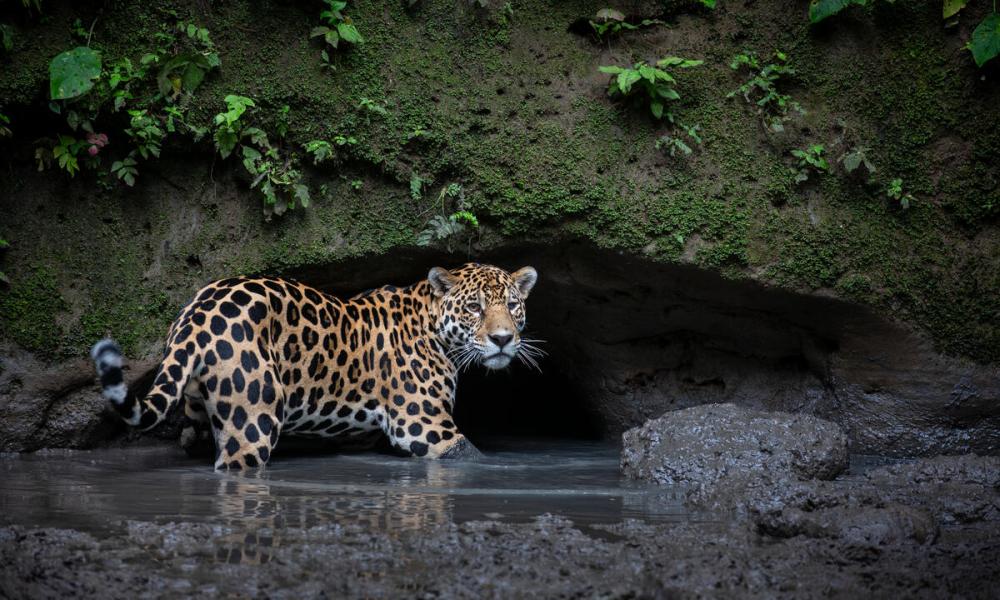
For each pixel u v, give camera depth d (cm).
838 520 717
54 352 1170
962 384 1288
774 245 1252
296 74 1210
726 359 1434
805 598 552
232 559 603
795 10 1290
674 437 1074
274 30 1211
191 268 1222
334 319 1186
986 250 1296
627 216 1235
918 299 1281
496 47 1265
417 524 729
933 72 1289
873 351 1305
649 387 1456
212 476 992
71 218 1197
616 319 1384
